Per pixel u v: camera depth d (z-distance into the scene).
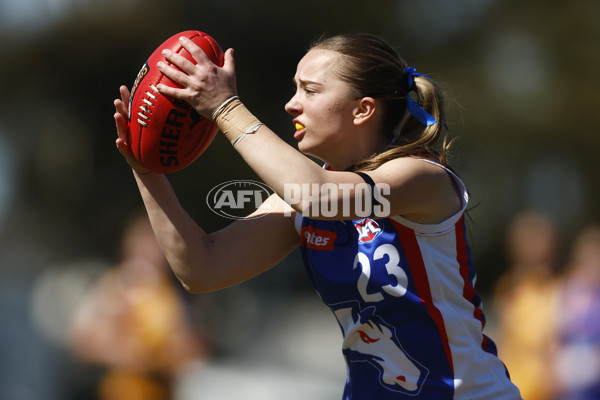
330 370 44.03
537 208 64.38
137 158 9.63
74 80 58.41
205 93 8.77
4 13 57.91
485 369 9.53
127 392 17.88
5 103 57.94
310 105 9.44
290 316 62.84
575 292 20.56
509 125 63.28
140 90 9.27
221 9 57.34
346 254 9.36
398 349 9.30
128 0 58.22
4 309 17.83
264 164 8.37
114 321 18.02
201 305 23.30
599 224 64.50
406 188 8.77
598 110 64.38
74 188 55.38
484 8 65.94
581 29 65.62
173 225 10.14
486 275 67.25
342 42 9.55
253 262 10.46
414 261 9.08
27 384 17.69
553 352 20.64
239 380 33.81
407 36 62.00
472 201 63.34
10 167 38.25
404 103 9.80
